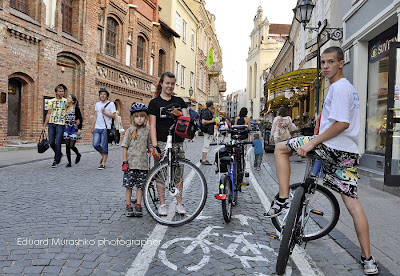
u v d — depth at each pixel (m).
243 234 4.09
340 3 11.39
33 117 13.98
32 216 4.47
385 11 7.42
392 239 3.87
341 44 10.88
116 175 7.93
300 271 3.12
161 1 29.94
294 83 17.83
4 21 12.02
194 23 38.31
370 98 9.09
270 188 7.25
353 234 4.06
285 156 3.28
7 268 2.93
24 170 8.13
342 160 3.09
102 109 8.67
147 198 4.36
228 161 4.92
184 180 4.46
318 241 3.90
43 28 13.99
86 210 4.86
